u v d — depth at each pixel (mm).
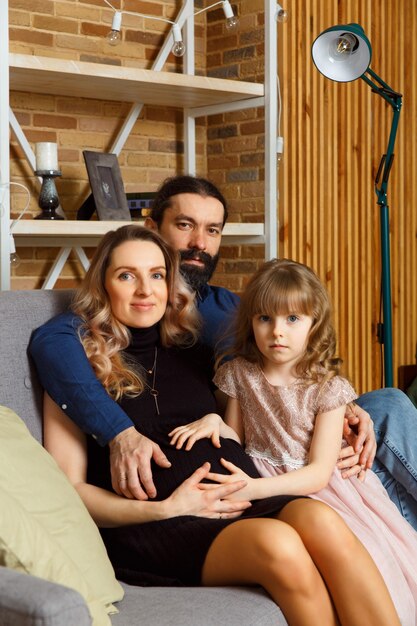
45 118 3580
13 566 1452
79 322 2082
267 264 2225
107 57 3740
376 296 4363
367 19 4195
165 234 2498
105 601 1626
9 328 2033
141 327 2123
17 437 1760
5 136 2752
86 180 3709
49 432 2010
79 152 3684
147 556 1877
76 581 1512
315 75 3990
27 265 3568
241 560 1737
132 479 1885
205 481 1976
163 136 3936
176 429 2035
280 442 2141
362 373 4301
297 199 3949
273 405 2170
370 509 2098
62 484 1751
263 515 1864
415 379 4121
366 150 4246
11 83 3211
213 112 3756
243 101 3582
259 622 1613
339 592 1730
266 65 3439
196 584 1844
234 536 1759
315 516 1763
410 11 4422
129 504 1884
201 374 2252
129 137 3834
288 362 2172
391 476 2301
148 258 2100
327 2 4016
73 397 1949
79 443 2008
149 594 1737
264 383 2186
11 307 2070
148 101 3658
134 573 1886
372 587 1721
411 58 4438
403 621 1864
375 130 4285
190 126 3914
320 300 2160
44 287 3566
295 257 3943
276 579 1682
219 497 1901
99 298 2107
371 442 2209
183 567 1841
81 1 3652
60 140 3627
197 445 2020
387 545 1972
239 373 2229
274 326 2121
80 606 1233
